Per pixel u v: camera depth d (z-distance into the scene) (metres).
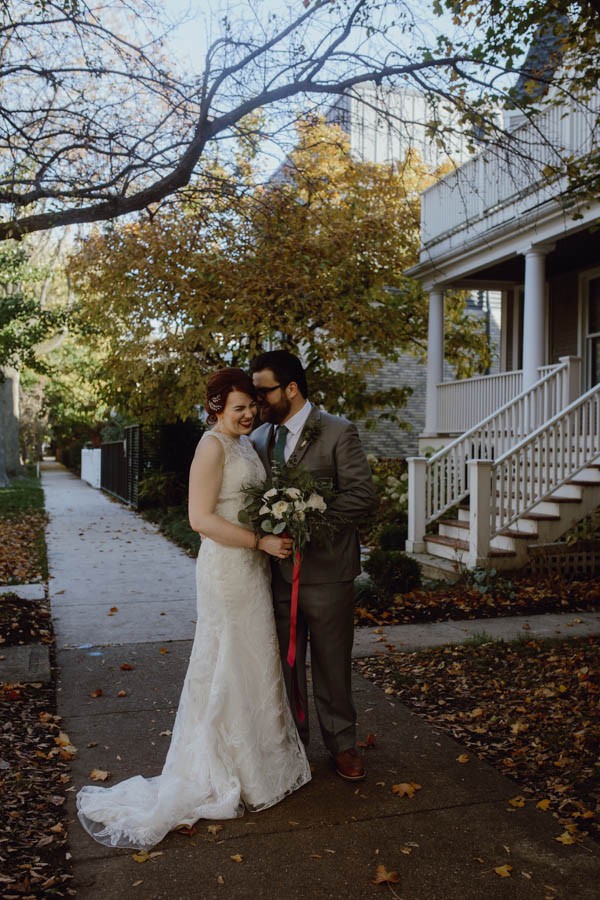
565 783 3.40
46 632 6.13
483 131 6.92
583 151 9.64
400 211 13.88
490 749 3.84
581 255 11.82
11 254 14.88
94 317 12.96
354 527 3.49
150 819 2.91
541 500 8.83
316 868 2.70
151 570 9.34
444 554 9.34
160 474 16.47
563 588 7.77
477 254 11.78
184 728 3.21
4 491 22.66
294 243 11.28
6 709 4.32
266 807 3.15
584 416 9.04
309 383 13.42
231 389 3.26
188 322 11.82
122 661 5.38
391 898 2.53
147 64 6.37
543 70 6.63
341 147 7.84
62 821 3.04
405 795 3.28
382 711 4.39
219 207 7.88
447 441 12.98
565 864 2.74
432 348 13.58
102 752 3.74
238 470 3.27
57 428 53.25
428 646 5.80
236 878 2.63
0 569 9.31
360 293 13.13
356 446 3.43
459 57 6.18
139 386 12.55
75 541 12.10
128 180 6.29
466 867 2.71
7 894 2.50
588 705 4.43
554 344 13.41
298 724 3.53
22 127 6.19
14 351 15.52
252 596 3.23
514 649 5.68
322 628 3.38
